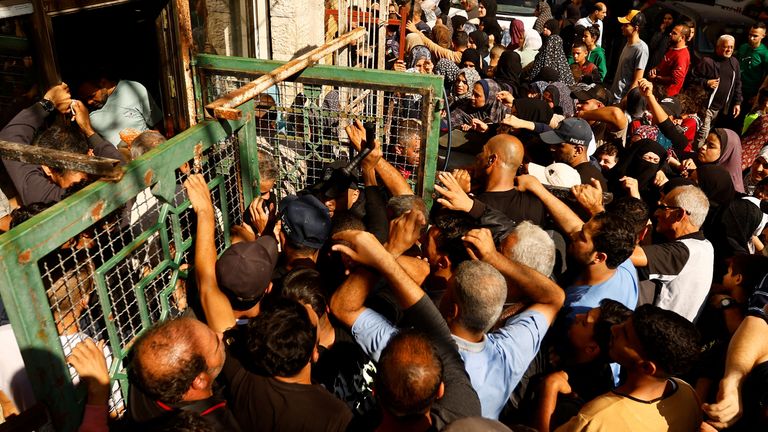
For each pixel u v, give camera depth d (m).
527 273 2.44
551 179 3.81
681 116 5.80
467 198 3.04
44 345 1.87
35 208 2.45
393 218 2.86
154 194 2.30
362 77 3.20
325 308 2.38
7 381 2.24
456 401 1.99
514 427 2.00
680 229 3.27
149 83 4.12
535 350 2.37
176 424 1.72
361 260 2.16
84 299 2.21
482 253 2.47
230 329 2.24
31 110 2.89
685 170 5.00
